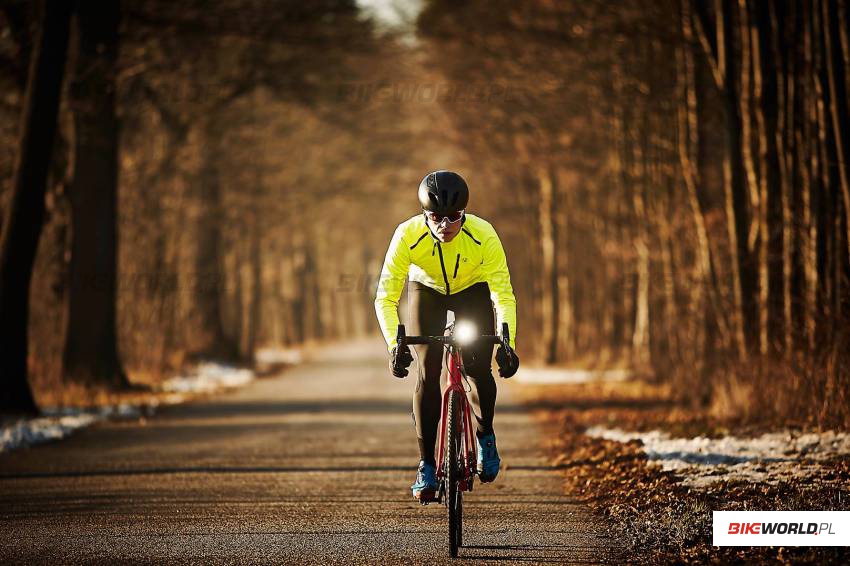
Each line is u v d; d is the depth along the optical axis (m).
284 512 25.84
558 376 88.50
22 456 38.03
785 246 45.12
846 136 38.75
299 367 113.88
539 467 33.66
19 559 20.77
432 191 19.53
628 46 66.44
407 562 20.19
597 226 98.31
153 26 63.84
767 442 33.81
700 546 20.42
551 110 86.19
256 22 66.38
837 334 37.59
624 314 98.75
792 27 44.88
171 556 20.94
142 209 89.62
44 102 49.38
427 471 20.70
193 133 93.56
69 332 67.62
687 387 58.78
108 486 30.64
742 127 49.44
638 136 75.25
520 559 20.33
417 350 21.17
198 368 96.00
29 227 49.34
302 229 165.38
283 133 114.69
